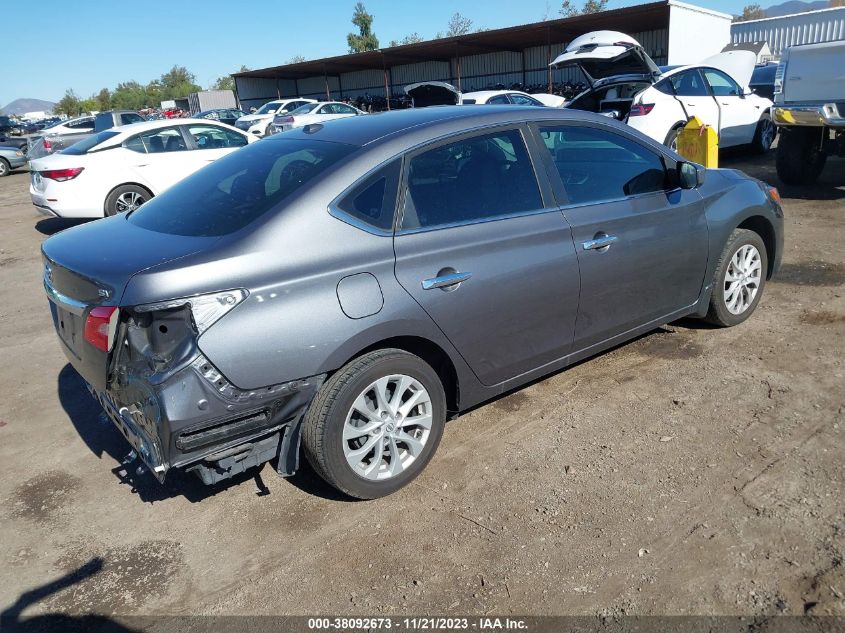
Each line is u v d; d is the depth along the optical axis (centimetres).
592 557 265
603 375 421
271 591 263
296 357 271
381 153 310
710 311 463
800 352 429
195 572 278
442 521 295
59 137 1978
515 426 369
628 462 326
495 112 354
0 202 1501
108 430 405
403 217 307
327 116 2016
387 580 263
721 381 400
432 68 3578
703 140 757
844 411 354
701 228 425
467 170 333
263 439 283
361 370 291
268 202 293
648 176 405
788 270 595
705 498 294
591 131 386
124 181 986
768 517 278
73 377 489
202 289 258
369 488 306
